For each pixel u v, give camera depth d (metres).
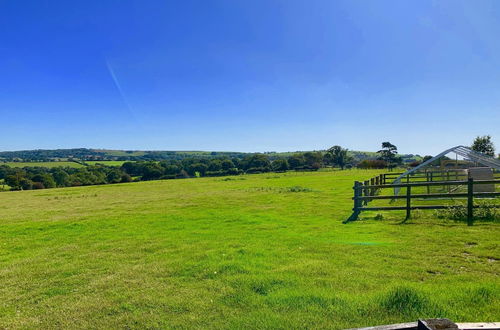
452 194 10.46
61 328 4.66
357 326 4.05
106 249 9.48
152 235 11.25
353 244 8.23
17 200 34.28
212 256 7.82
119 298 5.59
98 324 4.69
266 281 5.80
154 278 6.56
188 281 6.23
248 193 28.16
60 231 13.05
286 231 10.70
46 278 7.07
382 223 10.75
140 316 4.84
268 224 12.30
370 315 4.29
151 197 30.11
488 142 50.22
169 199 26.50
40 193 44.38
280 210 16.30
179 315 4.78
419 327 2.72
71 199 32.06
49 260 8.61
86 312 5.12
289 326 4.19
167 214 16.58
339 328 4.04
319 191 26.56
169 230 12.10
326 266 6.52
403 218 11.29
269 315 4.52
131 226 13.39
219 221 13.73
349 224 11.19
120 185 56.94
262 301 5.01
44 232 13.07
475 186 15.92
